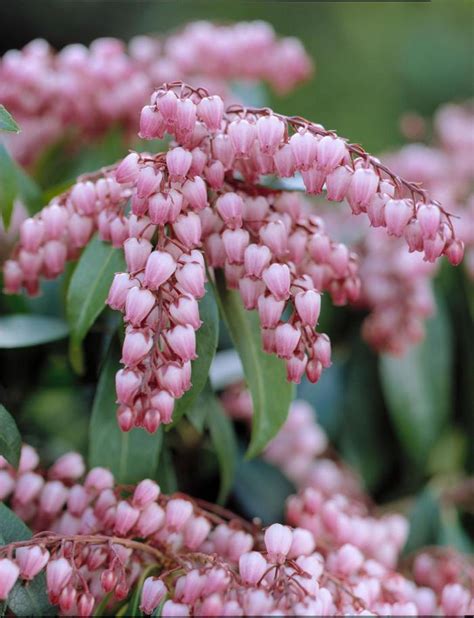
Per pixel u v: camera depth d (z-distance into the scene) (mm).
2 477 512
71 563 477
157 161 482
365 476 657
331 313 661
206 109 481
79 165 665
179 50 663
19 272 527
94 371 581
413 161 691
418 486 664
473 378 667
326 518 532
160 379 469
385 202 482
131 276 476
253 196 502
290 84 718
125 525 490
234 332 519
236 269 497
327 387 663
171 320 472
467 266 648
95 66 619
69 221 517
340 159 479
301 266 511
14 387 598
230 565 485
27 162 667
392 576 521
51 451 610
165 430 510
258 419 521
